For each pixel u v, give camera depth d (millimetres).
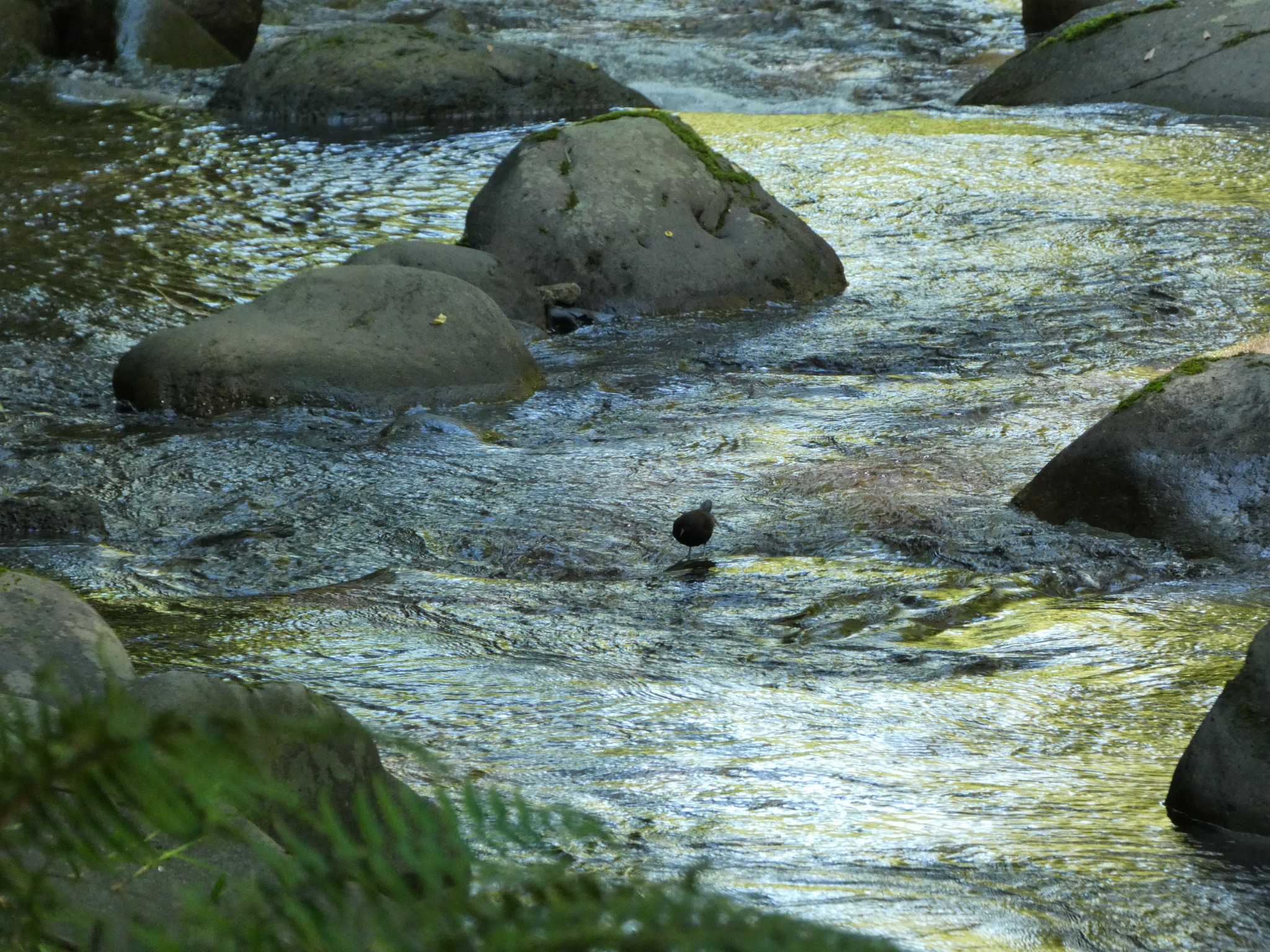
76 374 22750
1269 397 15734
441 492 17562
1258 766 8312
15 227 30734
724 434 19828
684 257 27469
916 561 15117
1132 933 6664
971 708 10586
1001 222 31750
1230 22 42719
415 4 62531
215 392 21000
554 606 13609
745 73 50656
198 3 51375
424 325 22219
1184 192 33438
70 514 16422
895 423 20156
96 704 1477
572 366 23844
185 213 32438
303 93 43781
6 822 1465
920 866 7402
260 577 14938
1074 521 15844
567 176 28469
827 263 28328
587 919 1401
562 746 9570
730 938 1344
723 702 10695
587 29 57656
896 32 56250
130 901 2613
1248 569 14477
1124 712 10469
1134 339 24031
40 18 48969
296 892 1501
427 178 36156
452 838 1545
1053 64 44156
